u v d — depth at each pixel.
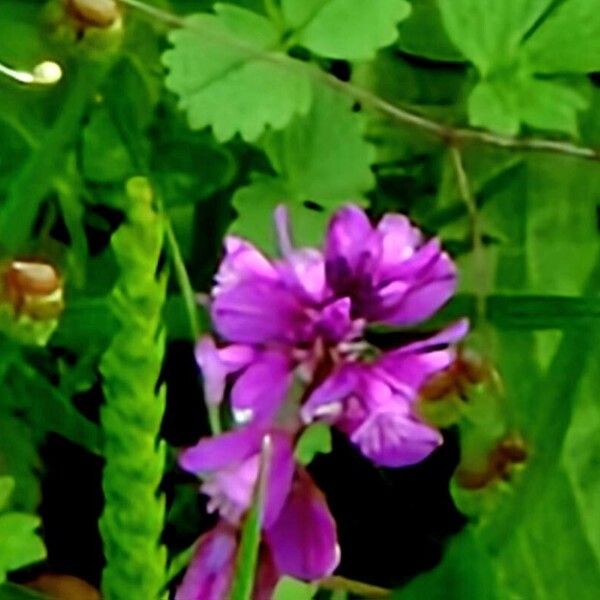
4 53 0.11
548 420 0.11
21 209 0.11
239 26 0.11
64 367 0.11
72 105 0.11
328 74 0.11
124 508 0.07
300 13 0.11
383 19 0.11
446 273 0.10
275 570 0.09
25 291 0.10
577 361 0.11
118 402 0.07
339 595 0.11
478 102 0.11
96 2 0.10
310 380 0.09
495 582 0.10
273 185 0.11
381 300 0.10
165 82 0.11
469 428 0.11
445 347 0.11
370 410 0.09
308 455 0.11
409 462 0.09
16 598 0.10
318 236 0.11
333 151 0.11
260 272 0.09
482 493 0.11
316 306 0.09
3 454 0.11
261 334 0.09
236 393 0.09
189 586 0.09
